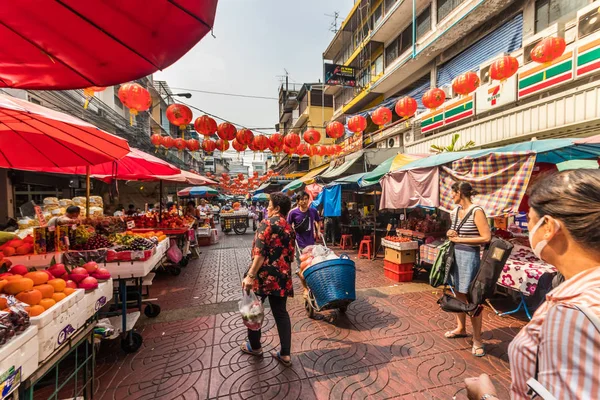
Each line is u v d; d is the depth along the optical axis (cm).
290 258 300
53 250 327
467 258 311
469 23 948
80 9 139
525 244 483
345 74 1725
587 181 75
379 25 1433
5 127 273
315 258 410
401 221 772
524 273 377
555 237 78
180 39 157
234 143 745
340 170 1184
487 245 302
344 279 386
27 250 323
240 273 681
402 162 694
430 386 263
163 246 448
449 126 1056
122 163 496
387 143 1457
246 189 3400
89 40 161
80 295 222
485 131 890
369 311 435
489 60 876
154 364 305
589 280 71
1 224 728
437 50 1120
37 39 161
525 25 816
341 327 383
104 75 197
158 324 403
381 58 1625
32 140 307
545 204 80
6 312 155
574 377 59
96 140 280
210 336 365
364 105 1827
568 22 687
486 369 288
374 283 577
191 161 3512
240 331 378
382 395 252
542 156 455
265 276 286
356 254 893
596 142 382
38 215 417
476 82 508
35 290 189
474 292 289
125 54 172
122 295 326
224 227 1511
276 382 271
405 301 474
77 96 928
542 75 718
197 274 677
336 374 282
